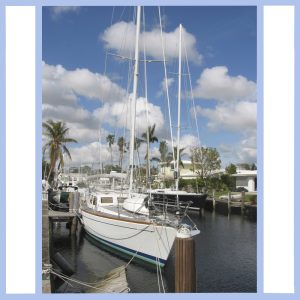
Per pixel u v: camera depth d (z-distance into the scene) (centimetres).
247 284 1139
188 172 5734
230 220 2627
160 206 1374
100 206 1625
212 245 1711
